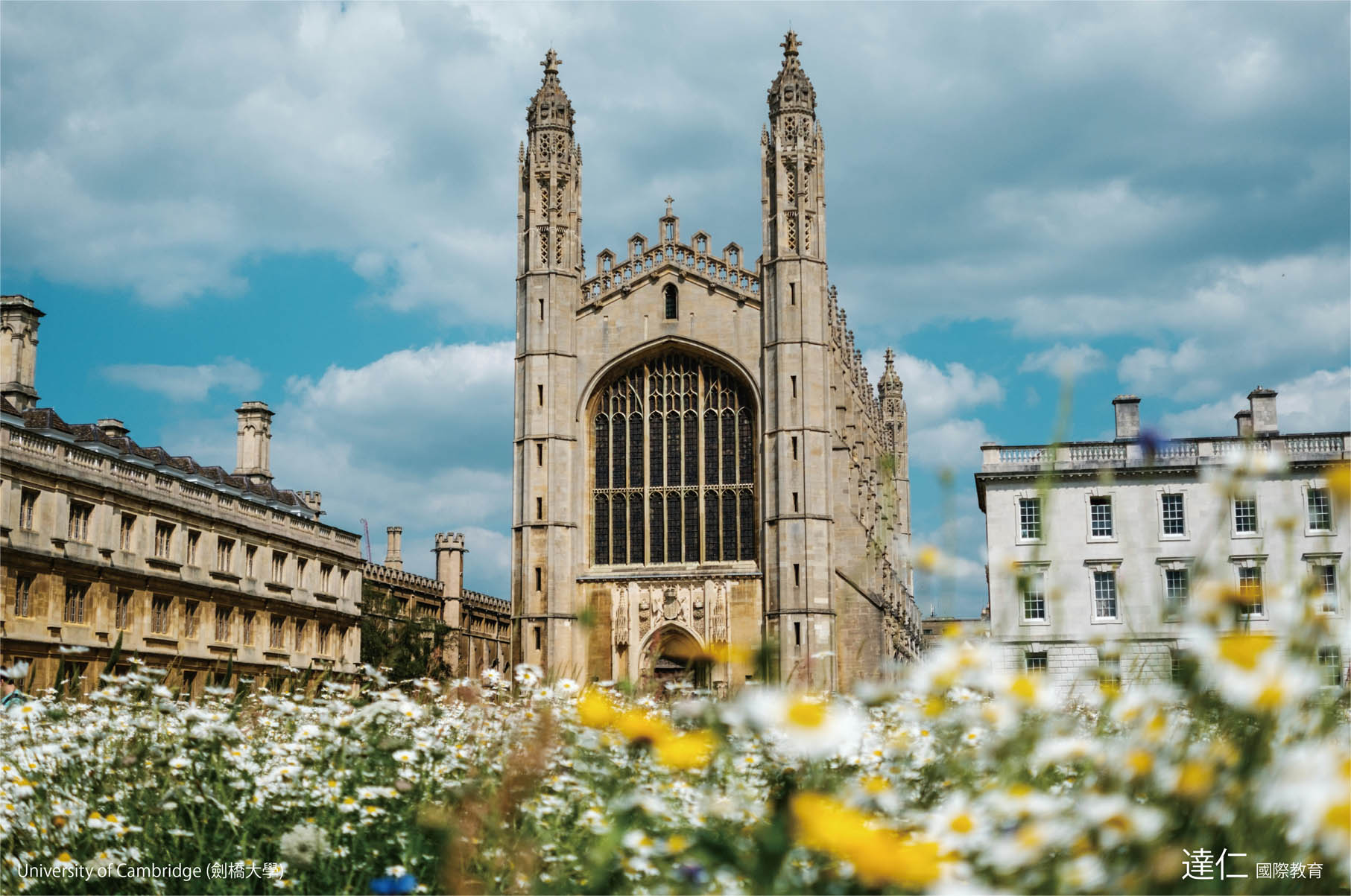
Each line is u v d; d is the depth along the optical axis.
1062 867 4.70
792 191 76.62
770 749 7.28
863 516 94.31
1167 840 4.77
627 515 76.50
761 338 75.81
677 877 5.77
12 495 51.56
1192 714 5.14
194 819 9.08
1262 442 64.88
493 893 7.19
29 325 69.88
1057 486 69.12
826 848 4.87
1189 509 66.75
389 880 6.57
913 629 109.62
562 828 7.96
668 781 7.65
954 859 4.84
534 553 75.19
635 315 77.69
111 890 9.10
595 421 78.00
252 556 72.31
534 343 77.31
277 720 12.31
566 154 79.75
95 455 57.88
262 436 89.00
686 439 76.69
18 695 12.35
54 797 9.60
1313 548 60.91
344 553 83.75
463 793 7.43
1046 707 6.05
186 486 65.75
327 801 8.87
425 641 90.12
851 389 94.12
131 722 10.88
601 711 7.89
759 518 74.75
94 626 56.75
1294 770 4.72
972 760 6.52
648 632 73.81
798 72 78.31
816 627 71.19
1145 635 5.97
